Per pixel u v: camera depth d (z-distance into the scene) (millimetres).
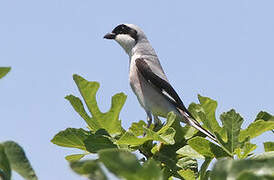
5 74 3920
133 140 7273
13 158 3576
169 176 7762
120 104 8469
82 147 7691
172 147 8227
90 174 2988
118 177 3012
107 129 8516
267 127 7203
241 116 6883
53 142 7598
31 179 3531
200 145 6812
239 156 6816
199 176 6730
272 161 3104
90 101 8391
